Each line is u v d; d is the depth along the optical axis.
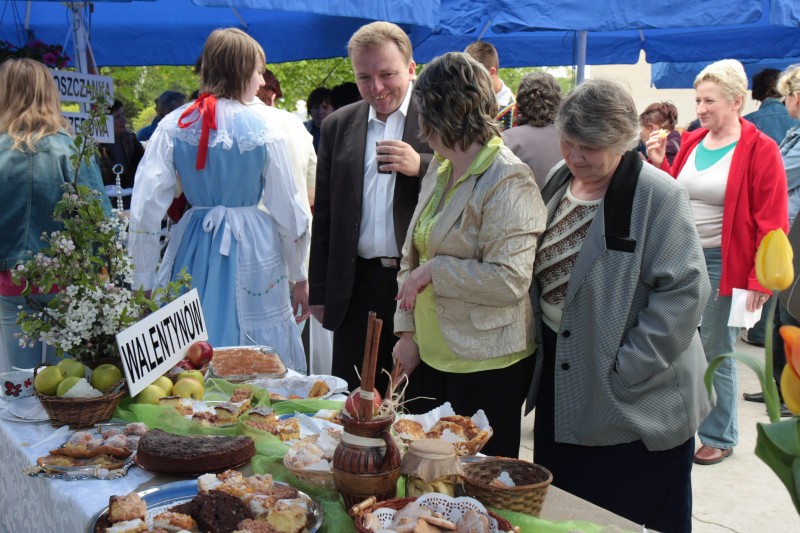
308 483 1.74
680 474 2.35
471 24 5.05
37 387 2.18
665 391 2.30
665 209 2.25
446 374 2.62
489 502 1.59
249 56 3.38
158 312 2.37
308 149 3.70
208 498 1.59
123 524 1.52
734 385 4.25
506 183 2.33
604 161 2.24
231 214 3.42
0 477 2.27
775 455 1.07
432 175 2.68
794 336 1.03
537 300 2.54
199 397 2.40
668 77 10.47
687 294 2.22
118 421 2.21
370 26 3.08
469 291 2.36
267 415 2.09
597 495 2.39
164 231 3.81
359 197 3.18
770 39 8.34
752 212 3.95
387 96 3.09
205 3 3.48
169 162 3.37
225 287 3.38
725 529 3.56
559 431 2.39
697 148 4.21
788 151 5.10
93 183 3.28
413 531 1.42
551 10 4.19
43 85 3.25
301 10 3.70
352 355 3.29
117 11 6.79
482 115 2.37
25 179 3.14
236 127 3.34
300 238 3.53
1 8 6.23
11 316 3.27
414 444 1.66
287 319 3.53
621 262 2.27
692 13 4.09
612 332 2.28
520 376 2.53
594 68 15.47
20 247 3.16
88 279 2.34
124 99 13.30
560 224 2.43
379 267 3.21
